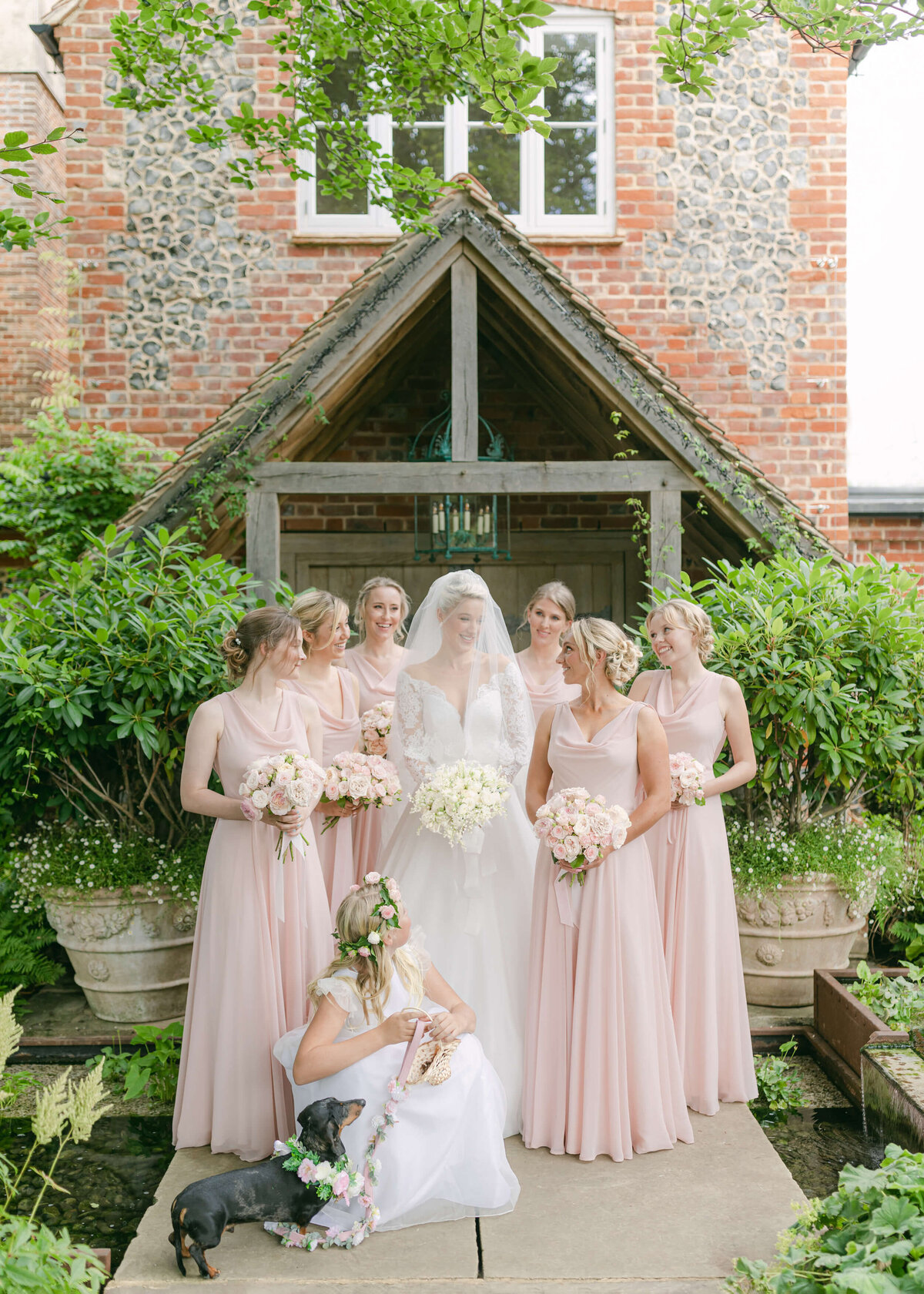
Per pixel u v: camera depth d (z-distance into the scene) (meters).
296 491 5.57
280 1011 3.32
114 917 4.45
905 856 5.45
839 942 4.78
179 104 6.89
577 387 6.30
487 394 7.34
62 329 8.36
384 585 4.56
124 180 6.91
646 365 5.64
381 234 7.03
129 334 6.94
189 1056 3.39
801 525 5.68
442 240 5.53
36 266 8.25
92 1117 2.32
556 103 7.17
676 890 3.70
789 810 5.05
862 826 5.19
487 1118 3.03
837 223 7.05
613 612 7.50
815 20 3.79
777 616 4.76
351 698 4.20
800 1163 3.43
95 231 6.91
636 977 3.32
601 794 3.39
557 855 3.20
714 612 4.95
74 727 4.47
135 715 4.43
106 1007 4.60
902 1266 2.26
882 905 5.32
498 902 3.69
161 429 6.96
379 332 5.54
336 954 3.50
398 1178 2.87
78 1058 4.31
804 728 4.63
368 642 4.59
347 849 4.00
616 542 7.46
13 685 4.48
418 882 3.62
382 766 3.73
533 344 6.04
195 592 4.73
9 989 4.75
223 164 6.93
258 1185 2.72
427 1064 2.96
